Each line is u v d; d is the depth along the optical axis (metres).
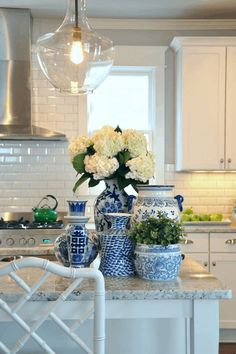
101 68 2.82
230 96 4.31
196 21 4.57
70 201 1.75
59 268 1.29
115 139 1.79
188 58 4.30
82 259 1.70
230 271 3.98
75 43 2.69
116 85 4.71
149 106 4.71
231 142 4.31
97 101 4.71
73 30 2.68
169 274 1.64
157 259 1.62
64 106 4.56
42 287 1.53
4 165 4.50
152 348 1.93
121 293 1.49
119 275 1.72
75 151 1.86
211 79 4.30
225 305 3.98
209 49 4.30
